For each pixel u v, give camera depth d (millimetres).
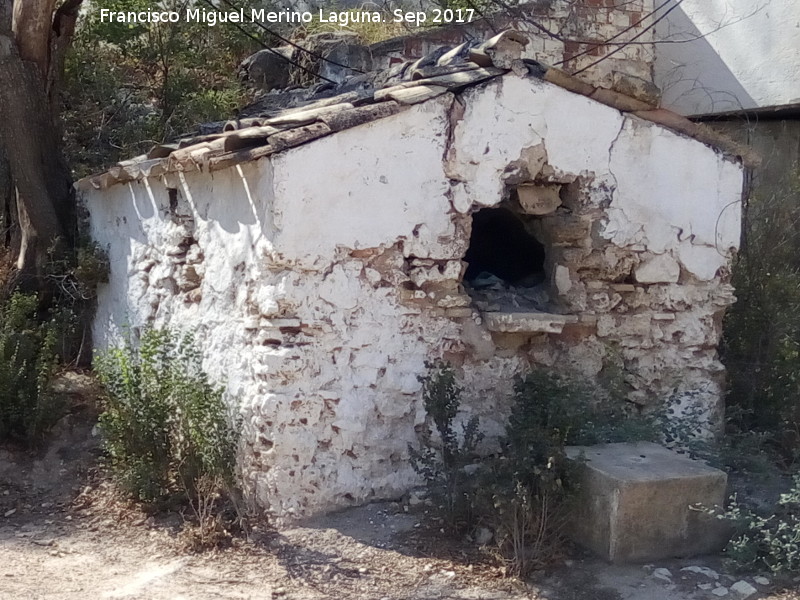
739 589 4594
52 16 9297
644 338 6367
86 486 6539
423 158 5586
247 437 5570
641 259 6293
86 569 5109
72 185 9539
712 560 4965
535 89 5832
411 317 5664
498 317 5785
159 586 4789
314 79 12531
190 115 12102
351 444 5516
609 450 5387
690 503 4953
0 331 7719
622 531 4812
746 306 7676
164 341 6102
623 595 4539
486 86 5699
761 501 5469
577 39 11172
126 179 7238
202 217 6285
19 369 7211
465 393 5824
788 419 6816
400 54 11602
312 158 5266
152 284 7102
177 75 12828
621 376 6172
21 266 9258
